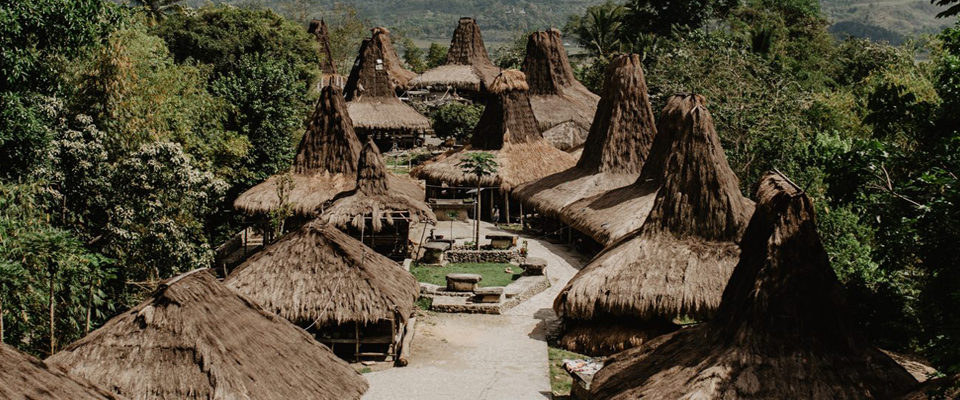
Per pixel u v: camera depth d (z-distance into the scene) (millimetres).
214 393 14938
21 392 11688
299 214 34219
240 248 37312
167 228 25375
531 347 25219
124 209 25156
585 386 19984
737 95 43781
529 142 44406
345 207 31609
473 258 34219
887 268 18406
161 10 69688
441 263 33594
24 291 19391
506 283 31094
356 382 17703
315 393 16422
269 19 61406
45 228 22266
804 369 14594
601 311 24031
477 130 44875
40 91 25719
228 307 17000
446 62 75812
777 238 15680
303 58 62438
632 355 17500
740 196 25422
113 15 26828
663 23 80250
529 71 57438
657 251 24516
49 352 20766
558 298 24859
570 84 60906
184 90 36031
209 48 53906
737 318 15594
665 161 32156
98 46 26859
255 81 40500
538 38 57656
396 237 33938
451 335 26297
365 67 61469
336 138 36031
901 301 20969
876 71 59719
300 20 111625
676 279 23562
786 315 15219
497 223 42031
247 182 39188
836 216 25938
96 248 25516
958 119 17953
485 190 42750
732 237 24453
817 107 46469
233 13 57000
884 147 17781
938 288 16234
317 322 22641
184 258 26031
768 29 69688
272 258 23719
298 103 43688
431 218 32688
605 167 37719
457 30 75938
